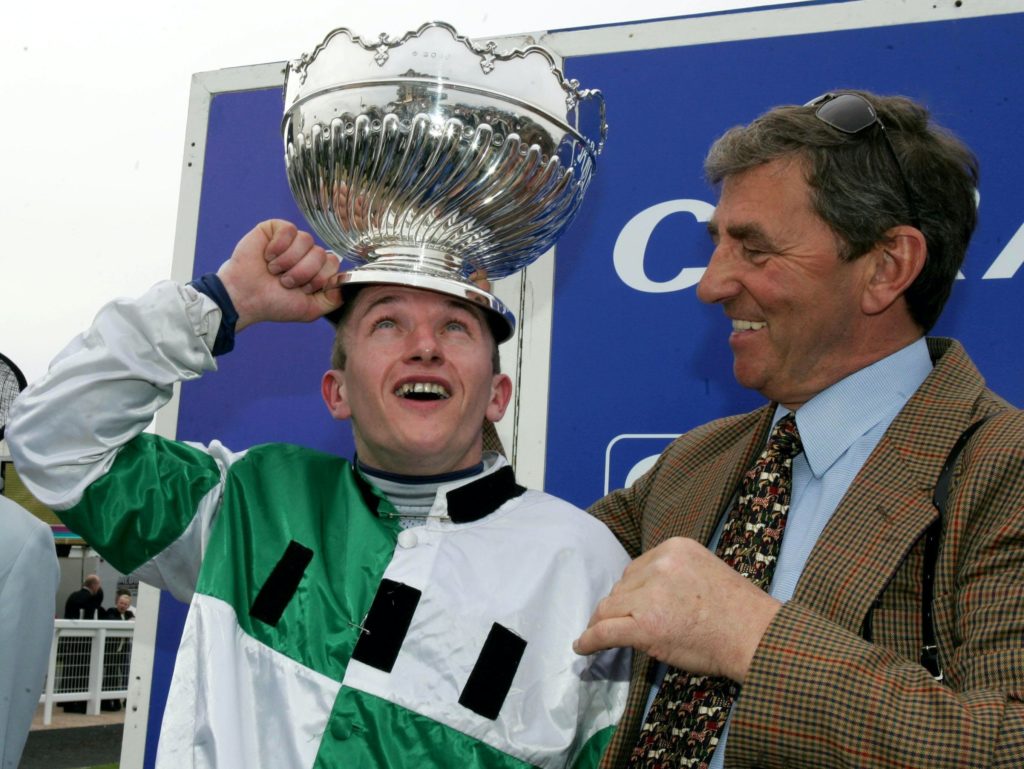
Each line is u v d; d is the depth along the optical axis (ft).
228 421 6.81
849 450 3.80
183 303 3.97
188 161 7.10
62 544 47.70
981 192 5.59
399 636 3.65
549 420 6.10
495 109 3.61
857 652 2.99
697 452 4.53
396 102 3.59
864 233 3.68
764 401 5.75
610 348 6.07
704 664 3.14
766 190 3.80
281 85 6.98
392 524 3.95
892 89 5.79
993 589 3.08
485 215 3.82
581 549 4.01
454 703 3.59
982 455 3.32
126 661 33.78
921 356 3.94
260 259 4.14
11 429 3.95
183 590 4.13
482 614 3.72
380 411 3.83
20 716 5.29
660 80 6.20
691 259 6.02
